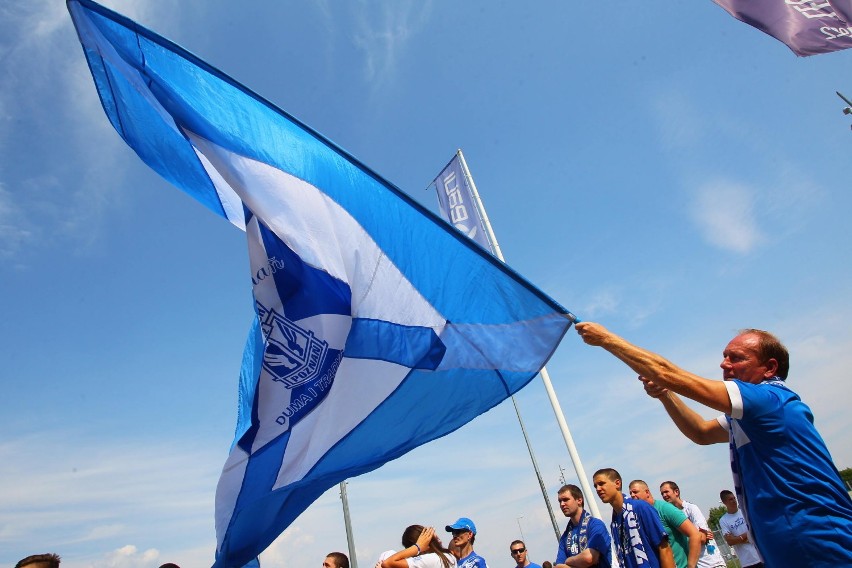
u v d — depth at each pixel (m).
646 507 5.33
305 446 4.32
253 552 4.21
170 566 6.78
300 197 4.57
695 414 3.56
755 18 8.12
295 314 4.45
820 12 7.73
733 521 9.82
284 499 4.26
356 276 4.48
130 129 4.57
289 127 4.70
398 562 5.76
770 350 2.97
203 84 4.58
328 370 4.41
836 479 2.59
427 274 4.38
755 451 2.68
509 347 4.10
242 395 4.80
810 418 2.72
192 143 4.52
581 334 3.11
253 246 4.53
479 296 4.24
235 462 4.26
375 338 4.41
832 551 2.42
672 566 5.10
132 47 4.44
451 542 7.04
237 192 4.47
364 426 4.32
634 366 2.87
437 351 4.27
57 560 4.44
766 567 2.69
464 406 4.14
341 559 6.64
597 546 5.56
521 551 8.98
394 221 4.49
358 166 4.60
